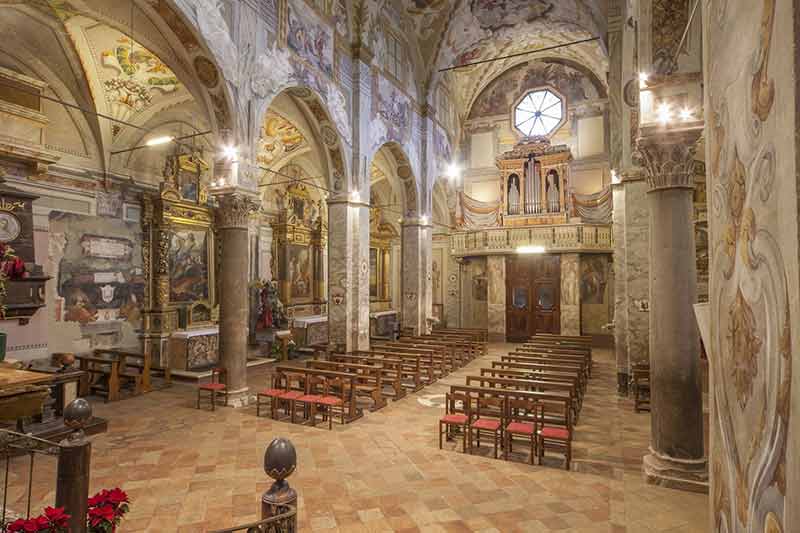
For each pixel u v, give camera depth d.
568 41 20.58
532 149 22.34
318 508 5.55
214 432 8.30
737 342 1.88
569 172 22.31
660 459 5.79
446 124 22.53
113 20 9.38
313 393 9.84
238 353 10.24
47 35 10.80
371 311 23.89
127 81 12.48
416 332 19.02
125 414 9.45
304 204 20.20
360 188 14.84
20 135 10.70
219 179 10.28
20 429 7.54
